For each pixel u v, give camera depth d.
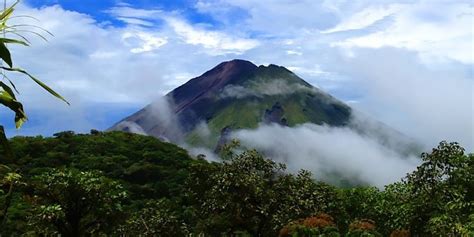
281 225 28.39
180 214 45.94
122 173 99.44
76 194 27.81
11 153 3.81
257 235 30.84
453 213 19.41
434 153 21.39
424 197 21.08
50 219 26.27
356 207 32.91
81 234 28.66
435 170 21.20
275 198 30.11
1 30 3.23
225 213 31.17
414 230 21.64
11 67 3.28
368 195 32.62
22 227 32.56
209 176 32.09
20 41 3.29
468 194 21.44
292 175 32.56
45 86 3.40
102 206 28.58
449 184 21.20
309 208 30.50
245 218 30.84
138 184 95.19
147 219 33.91
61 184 27.42
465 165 21.16
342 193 34.66
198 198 32.97
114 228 31.00
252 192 29.81
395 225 23.53
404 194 23.38
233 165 31.62
